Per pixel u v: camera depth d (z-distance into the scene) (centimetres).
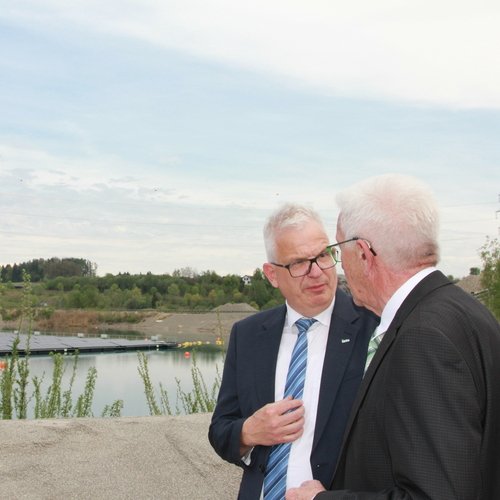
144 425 600
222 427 278
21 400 723
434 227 210
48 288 9556
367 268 215
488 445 184
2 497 448
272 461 266
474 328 192
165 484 487
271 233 278
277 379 278
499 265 3469
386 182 216
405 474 179
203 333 5981
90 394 809
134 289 8969
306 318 279
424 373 182
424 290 204
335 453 257
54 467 501
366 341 271
